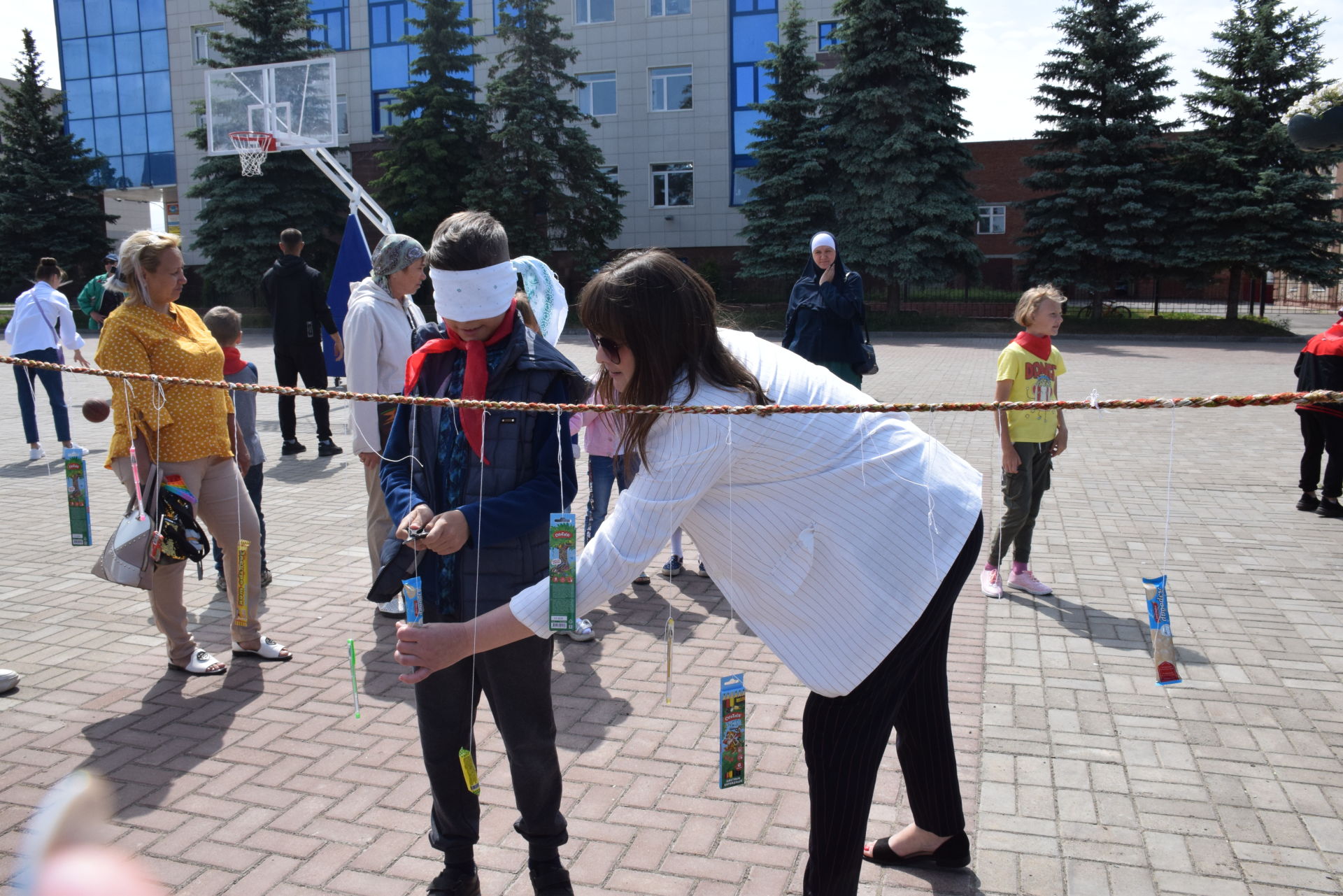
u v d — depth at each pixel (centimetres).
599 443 514
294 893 274
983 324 2767
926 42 2638
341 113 3691
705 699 401
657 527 204
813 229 2805
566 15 3522
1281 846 293
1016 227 3750
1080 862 287
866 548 212
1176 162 2552
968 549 225
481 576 242
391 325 472
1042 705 394
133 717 386
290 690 412
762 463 205
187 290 3881
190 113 3806
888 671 219
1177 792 326
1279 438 1030
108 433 1098
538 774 252
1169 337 2509
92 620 498
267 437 1079
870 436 218
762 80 3412
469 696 253
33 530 680
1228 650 450
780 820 312
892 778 339
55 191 3516
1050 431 518
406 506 249
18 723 380
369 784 334
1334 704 391
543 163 2962
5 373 1662
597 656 448
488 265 237
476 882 264
